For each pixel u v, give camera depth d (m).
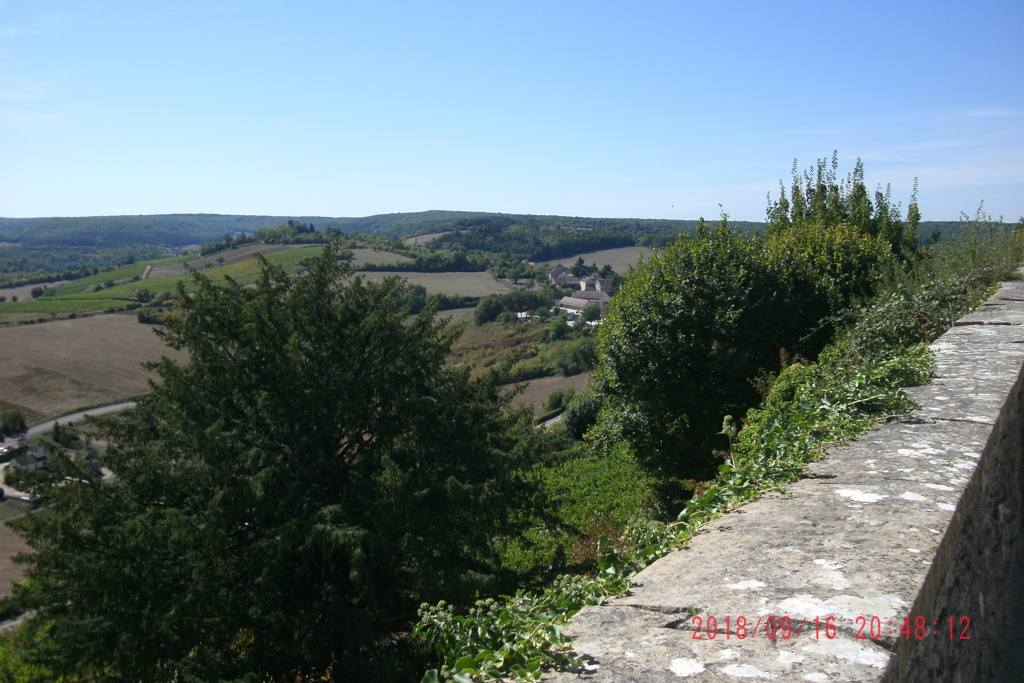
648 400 16.62
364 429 13.55
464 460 13.05
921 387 4.75
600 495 18.58
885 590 2.04
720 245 16.73
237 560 11.01
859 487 2.98
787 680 1.64
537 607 2.41
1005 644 4.06
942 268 10.64
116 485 11.78
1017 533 4.81
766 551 2.42
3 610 10.34
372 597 10.84
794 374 5.72
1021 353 5.54
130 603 10.23
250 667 10.58
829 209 20.27
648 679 1.72
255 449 11.41
